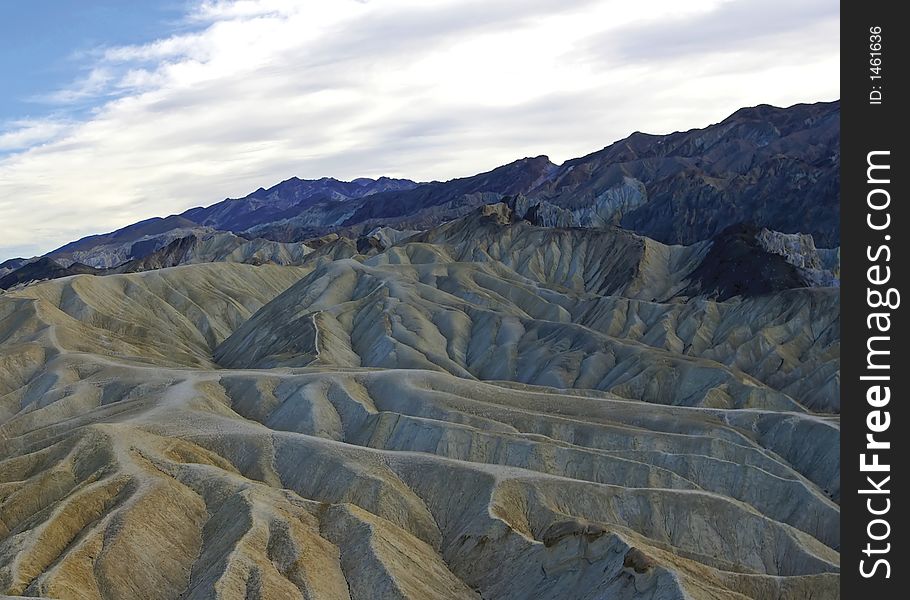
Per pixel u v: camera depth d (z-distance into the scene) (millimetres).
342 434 91000
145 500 61812
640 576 51781
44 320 139750
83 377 114875
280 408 95875
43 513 60906
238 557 54938
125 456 69875
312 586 54594
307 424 91562
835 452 85062
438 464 72375
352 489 69375
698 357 138875
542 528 64500
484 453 80250
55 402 101312
